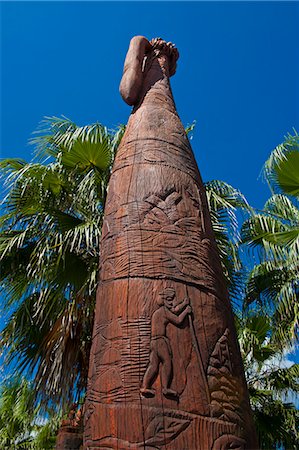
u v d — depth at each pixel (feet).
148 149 10.76
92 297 20.29
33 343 23.15
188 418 7.04
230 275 22.76
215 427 7.10
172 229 9.19
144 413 7.06
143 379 7.36
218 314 8.52
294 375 30.22
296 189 24.64
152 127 11.43
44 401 20.93
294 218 24.63
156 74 13.74
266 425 28.53
